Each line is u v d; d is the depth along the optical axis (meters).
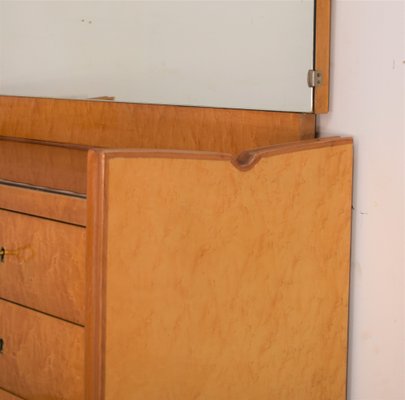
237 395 1.45
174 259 1.31
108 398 1.26
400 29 1.55
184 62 1.71
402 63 1.55
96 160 1.20
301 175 1.50
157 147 1.76
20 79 1.99
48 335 1.38
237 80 1.64
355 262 1.67
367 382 1.68
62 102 1.91
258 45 1.61
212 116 1.68
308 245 1.54
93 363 1.25
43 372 1.40
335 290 1.62
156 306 1.30
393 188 1.59
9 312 1.45
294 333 1.55
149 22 1.75
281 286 1.50
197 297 1.35
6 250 1.43
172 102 1.74
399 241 1.60
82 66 1.87
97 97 1.85
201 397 1.39
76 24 1.87
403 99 1.56
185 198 1.30
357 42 1.60
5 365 1.48
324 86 1.59
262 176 1.42
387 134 1.58
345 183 1.60
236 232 1.39
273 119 1.60
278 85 1.59
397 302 1.62
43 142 1.93
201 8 1.68
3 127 2.03
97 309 1.23
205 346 1.38
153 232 1.27
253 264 1.43
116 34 1.81
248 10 1.62
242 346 1.45
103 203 1.20
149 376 1.31
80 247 1.31
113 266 1.23
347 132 1.63
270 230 1.45
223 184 1.35
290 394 1.56
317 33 1.55
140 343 1.29
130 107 1.79
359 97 1.61
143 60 1.77
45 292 1.38
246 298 1.43
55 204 1.33
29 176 1.52
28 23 1.96
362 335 1.68
